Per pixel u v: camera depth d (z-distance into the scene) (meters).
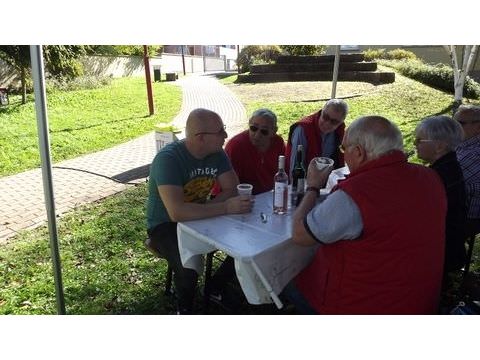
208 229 2.07
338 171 3.37
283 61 17.70
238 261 1.84
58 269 2.50
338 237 1.61
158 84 18.80
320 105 11.44
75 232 4.22
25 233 4.27
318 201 2.38
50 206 2.38
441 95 12.52
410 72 15.62
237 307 2.74
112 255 3.72
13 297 3.03
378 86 13.76
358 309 1.66
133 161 7.28
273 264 1.88
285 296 2.13
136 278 3.29
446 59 20.33
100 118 11.22
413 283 1.59
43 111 2.23
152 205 2.64
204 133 2.38
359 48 22.81
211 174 2.56
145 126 10.42
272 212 2.33
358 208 1.54
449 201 2.29
